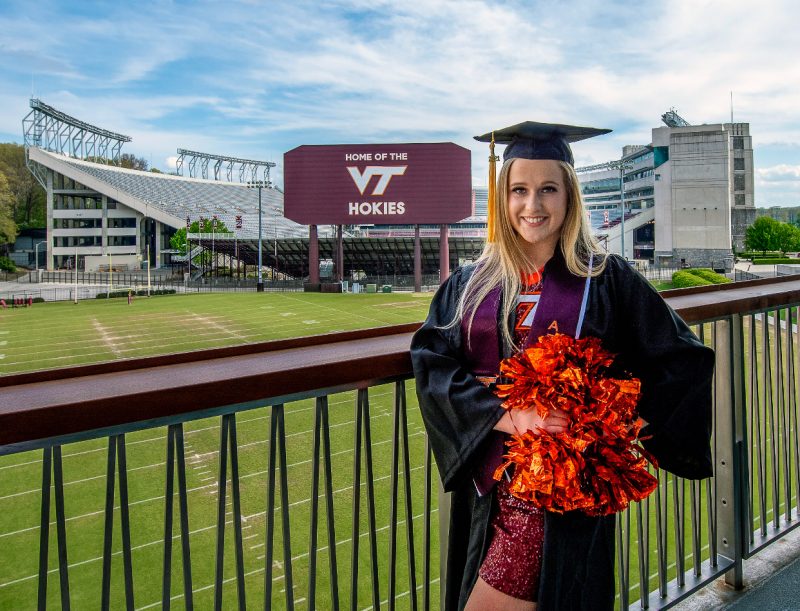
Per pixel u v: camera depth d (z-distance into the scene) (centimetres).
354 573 160
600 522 140
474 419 130
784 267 5062
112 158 11156
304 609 726
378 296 4719
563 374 121
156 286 6047
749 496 240
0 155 9538
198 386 120
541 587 127
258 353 154
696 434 134
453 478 134
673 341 134
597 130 148
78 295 5275
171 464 124
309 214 5025
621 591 208
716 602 221
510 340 138
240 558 137
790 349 265
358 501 158
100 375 127
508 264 143
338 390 146
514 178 144
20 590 789
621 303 139
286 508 141
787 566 241
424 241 5881
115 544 884
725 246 6869
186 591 128
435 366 138
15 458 1224
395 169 4919
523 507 134
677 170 6981
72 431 106
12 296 5059
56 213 8669
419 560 785
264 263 7031
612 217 9381
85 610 745
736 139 9100
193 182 11044
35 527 952
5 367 2316
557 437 122
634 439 135
